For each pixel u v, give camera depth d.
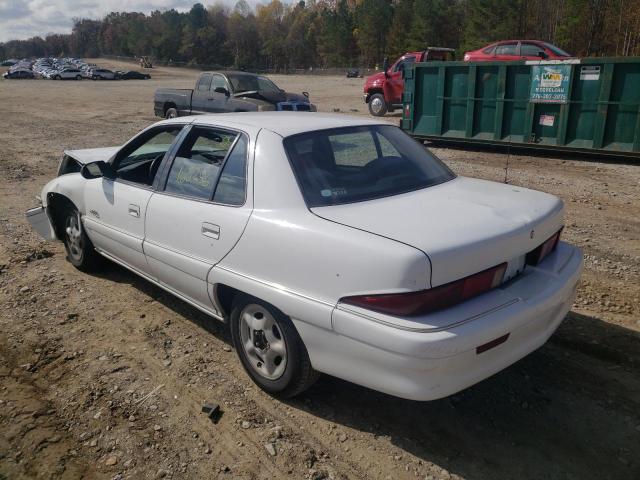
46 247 6.04
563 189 8.33
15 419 3.14
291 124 3.54
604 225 6.49
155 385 3.46
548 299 2.89
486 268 2.72
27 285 5.00
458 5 87.75
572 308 4.36
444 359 2.48
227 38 140.75
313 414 3.17
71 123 19.08
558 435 2.96
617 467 2.73
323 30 124.12
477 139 11.83
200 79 14.59
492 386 3.40
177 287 3.91
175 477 2.71
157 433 3.02
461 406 3.22
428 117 12.47
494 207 3.11
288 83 47.78
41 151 13.07
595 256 5.46
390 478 2.69
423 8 85.94
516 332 2.76
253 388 3.42
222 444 2.94
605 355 3.70
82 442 2.96
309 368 3.05
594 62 10.10
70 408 3.24
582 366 3.58
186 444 2.94
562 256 3.31
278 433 3.01
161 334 4.10
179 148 3.94
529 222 2.97
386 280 2.55
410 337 2.46
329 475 2.72
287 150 3.27
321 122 3.67
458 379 2.58
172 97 15.16
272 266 3.04
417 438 2.97
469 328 2.53
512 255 2.86
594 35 53.66
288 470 2.75
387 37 100.69
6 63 105.12
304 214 3.00
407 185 3.41
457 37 85.69
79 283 5.05
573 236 6.09
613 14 52.53
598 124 10.34
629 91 9.94
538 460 2.79
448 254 2.54
